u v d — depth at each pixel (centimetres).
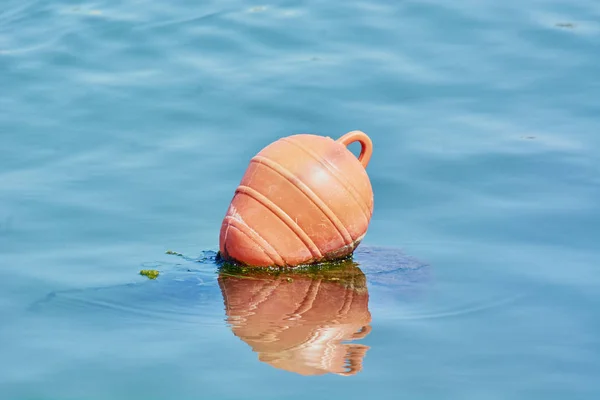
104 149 3809
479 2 5172
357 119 4012
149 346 2294
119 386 2094
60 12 5425
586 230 3073
